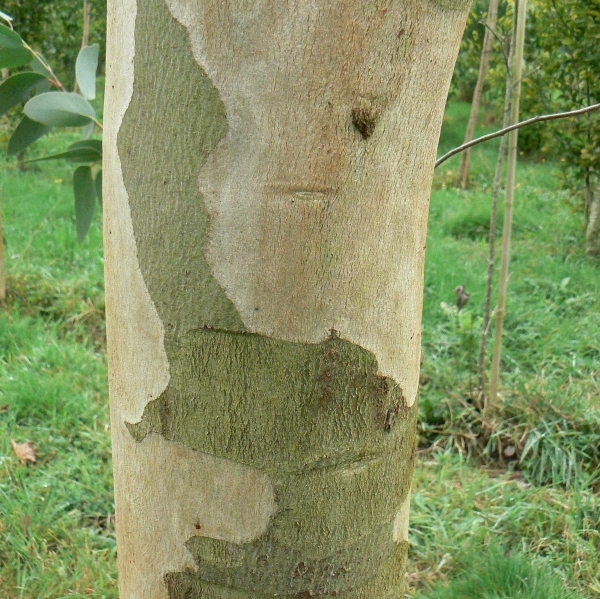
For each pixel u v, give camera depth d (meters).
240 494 0.93
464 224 6.51
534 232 6.29
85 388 3.47
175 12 0.79
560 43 5.55
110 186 0.93
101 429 3.17
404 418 1.02
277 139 0.80
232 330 0.88
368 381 0.93
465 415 3.37
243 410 0.90
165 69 0.81
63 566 2.33
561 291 4.81
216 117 0.80
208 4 0.77
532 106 6.17
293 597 0.98
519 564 2.34
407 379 1.00
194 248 0.85
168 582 1.02
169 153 0.84
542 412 3.26
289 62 0.77
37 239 5.31
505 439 3.22
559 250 5.75
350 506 0.97
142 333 0.93
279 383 0.89
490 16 4.73
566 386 3.62
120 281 0.94
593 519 2.67
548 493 2.87
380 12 0.76
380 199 0.86
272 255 0.84
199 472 0.94
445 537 2.55
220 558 0.97
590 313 4.39
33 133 1.66
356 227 0.85
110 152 0.92
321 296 0.86
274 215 0.82
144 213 0.88
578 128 5.58
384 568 1.05
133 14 0.83
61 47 8.30
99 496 2.71
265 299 0.86
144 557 1.03
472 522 2.63
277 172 0.81
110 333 1.00
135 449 0.99
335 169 0.81
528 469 3.05
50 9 7.27
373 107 0.80
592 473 2.98
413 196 0.90
